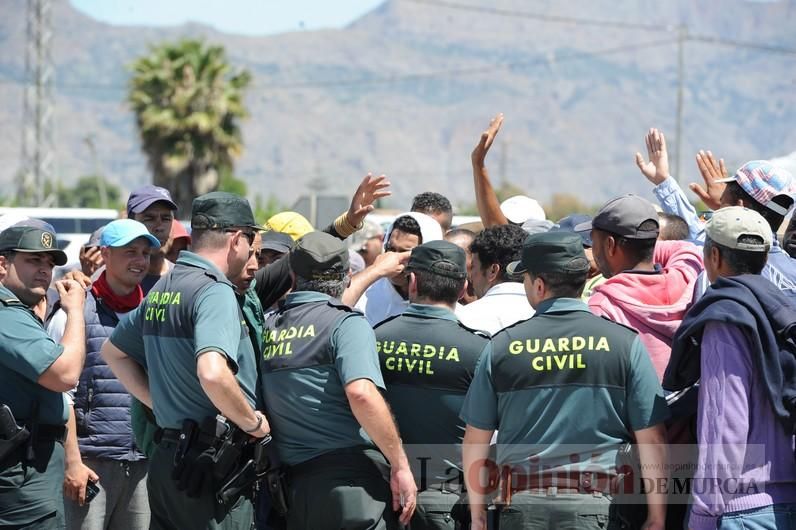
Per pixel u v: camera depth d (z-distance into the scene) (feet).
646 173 33.96
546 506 23.47
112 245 31.86
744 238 23.35
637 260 26.21
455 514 25.98
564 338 23.50
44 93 270.26
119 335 27.63
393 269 29.22
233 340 25.07
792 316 22.65
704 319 22.66
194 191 196.24
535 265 24.13
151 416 28.37
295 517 25.85
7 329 27.09
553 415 23.39
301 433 25.67
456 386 25.71
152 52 200.54
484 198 36.06
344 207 73.72
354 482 25.31
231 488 25.49
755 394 22.67
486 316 28.43
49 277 29.32
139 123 196.75
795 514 22.62
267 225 38.32
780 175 26.43
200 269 26.27
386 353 26.12
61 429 28.37
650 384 23.31
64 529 28.53
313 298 26.30
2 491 27.07
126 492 32.53
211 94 196.24
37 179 266.36
